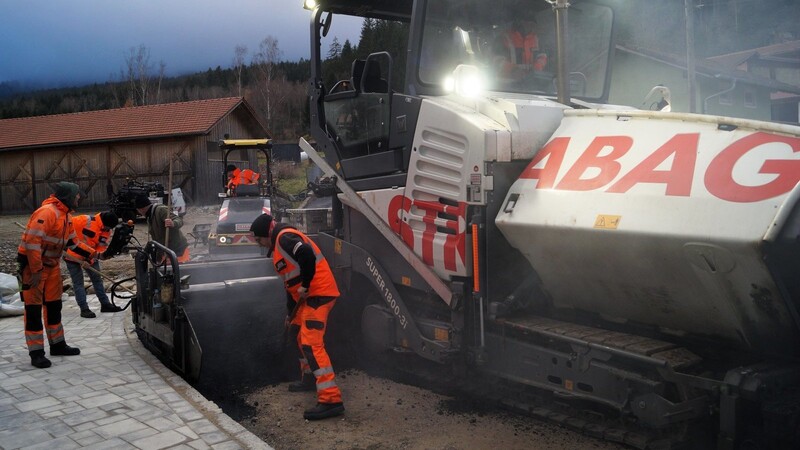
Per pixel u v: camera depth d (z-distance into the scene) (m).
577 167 3.96
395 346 5.34
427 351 4.98
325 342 6.06
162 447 3.91
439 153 4.66
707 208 3.21
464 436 4.28
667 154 3.59
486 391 4.82
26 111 79.12
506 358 4.44
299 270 4.84
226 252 10.77
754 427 3.41
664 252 3.38
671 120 3.74
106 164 25.45
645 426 3.75
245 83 78.31
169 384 5.20
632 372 3.69
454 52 5.03
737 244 3.03
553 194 3.96
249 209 11.32
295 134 58.69
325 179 6.46
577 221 3.73
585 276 3.99
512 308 4.42
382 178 5.26
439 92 5.00
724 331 3.59
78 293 7.97
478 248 4.35
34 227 5.70
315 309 4.82
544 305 4.60
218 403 5.10
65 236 6.08
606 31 5.53
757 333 3.45
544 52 5.30
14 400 4.80
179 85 85.19
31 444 3.96
